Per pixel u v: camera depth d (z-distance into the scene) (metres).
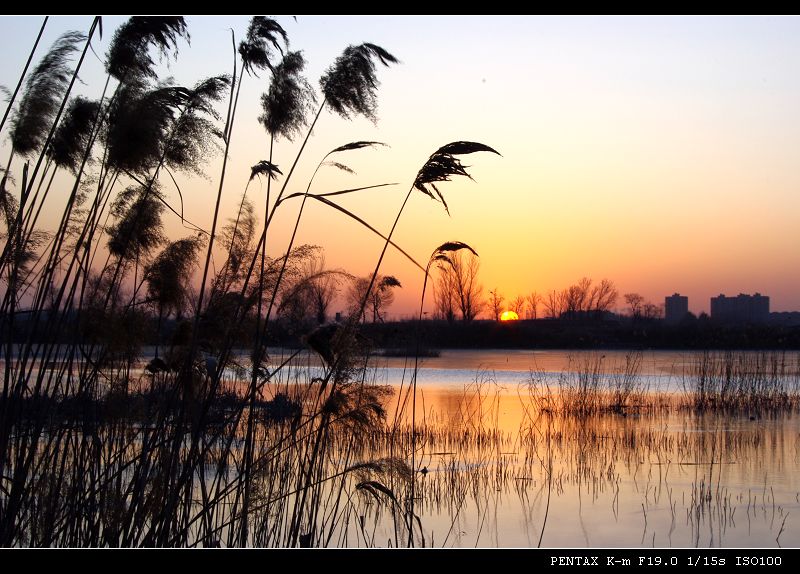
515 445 16.95
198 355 6.20
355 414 6.59
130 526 6.10
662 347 63.56
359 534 8.88
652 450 16.62
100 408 6.61
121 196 6.99
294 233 6.60
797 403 25.31
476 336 69.19
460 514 10.86
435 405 24.61
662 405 25.30
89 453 6.62
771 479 13.71
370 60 6.59
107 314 6.51
